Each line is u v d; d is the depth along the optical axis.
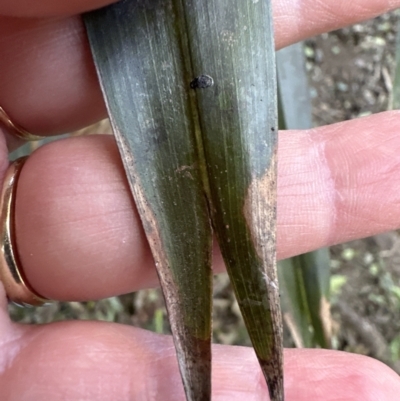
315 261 0.07
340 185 0.05
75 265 0.05
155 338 0.05
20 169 0.05
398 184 0.05
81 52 0.05
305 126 0.07
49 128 0.06
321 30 0.06
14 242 0.05
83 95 0.06
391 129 0.05
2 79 0.05
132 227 0.05
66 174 0.05
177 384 0.05
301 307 0.07
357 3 0.05
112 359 0.05
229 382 0.05
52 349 0.05
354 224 0.05
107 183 0.05
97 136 0.05
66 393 0.05
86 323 0.05
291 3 0.05
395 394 0.05
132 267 0.05
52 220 0.05
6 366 0.05
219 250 0.05
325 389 0.05
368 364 0.05
